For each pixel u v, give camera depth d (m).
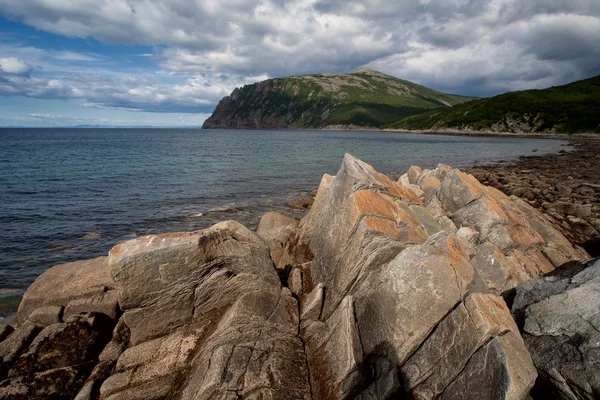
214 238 8.91
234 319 7.86
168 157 56.72
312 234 11.59
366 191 9.91
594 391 5.97
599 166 42.00
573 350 6.60
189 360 7.71
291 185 33.03
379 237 8.67
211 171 41.12
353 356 6.81
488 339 6.21
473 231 10.96
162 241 8.20
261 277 9.02
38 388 7.34
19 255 15.91
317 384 7.00
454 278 7.18
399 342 6.97
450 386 6.25
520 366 5.90
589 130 104.94
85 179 34.47
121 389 7.13
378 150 72.81
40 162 47.50
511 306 8.70
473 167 44.84
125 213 22.78
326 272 9.66
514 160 52.84
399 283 7.39
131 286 7.90
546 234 14.14
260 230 16.61
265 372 6.90
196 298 8.51
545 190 26.20
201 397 6.36
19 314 9.70
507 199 16.38
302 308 9.04
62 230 19.36
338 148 78.31
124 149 73.00
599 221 17.97
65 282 9.98
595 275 7.59
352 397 6.70
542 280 8.66
